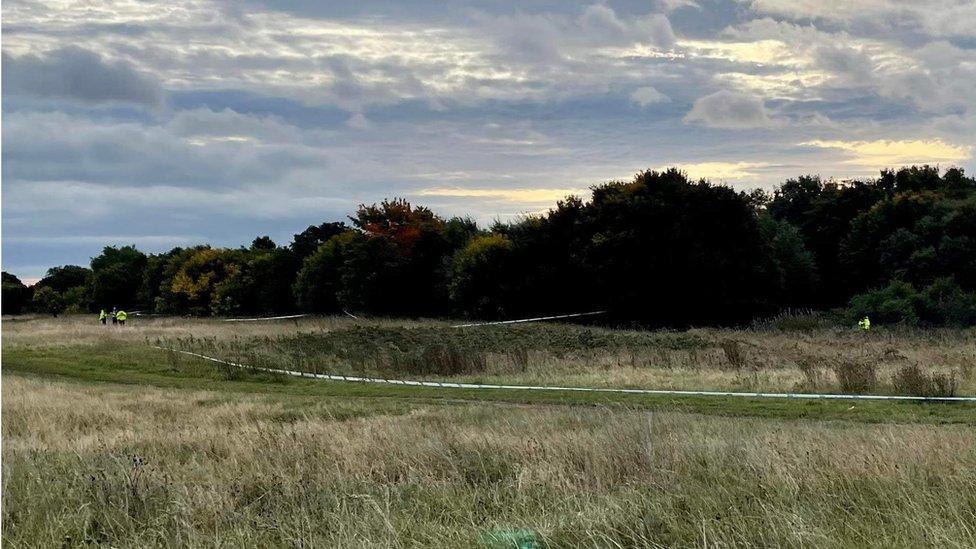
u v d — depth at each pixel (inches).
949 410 704.4
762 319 2001.7
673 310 2026.3
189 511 298.4
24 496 320.8
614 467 383.2
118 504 315.9
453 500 323.0
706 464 372.8
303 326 1877.5
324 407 763.4
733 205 2096.5
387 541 255.4
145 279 4047.7
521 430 543.8
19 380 1026.1
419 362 1172.5
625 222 2039.9
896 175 3107.8
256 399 871.7
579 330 1611.7
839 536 257.6
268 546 273.1
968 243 2162.9
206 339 1526.8
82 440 530.6
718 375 956.0
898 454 377.7
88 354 1370.6
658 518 279.9
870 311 1868.8
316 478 368.2
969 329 1625.2
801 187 3489.2
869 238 2546.8
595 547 252.4
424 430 536.7
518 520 284.7
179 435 539.8
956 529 257.6
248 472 387.9
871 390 820.0
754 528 262.5
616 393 875.4
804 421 658.2
